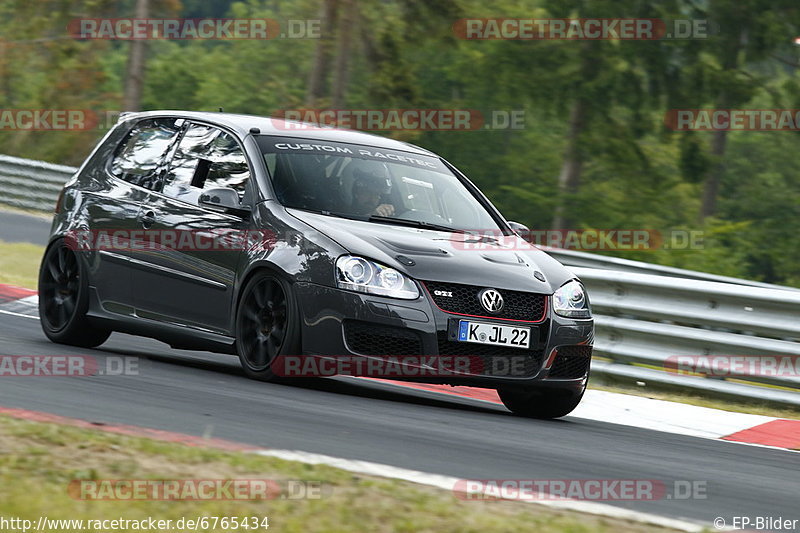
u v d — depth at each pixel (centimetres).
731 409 2931
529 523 1321
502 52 12238
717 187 15500
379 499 1368
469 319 2309
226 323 2509
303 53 18400
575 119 12450
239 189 2566
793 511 1653
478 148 15650
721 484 1808
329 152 2683
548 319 2403
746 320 3019
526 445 2002
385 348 2280
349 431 1917
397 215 2580
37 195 8038
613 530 1335
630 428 2497
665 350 3173
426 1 10769
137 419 1841
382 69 10988
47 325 2927
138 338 3303
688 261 11425
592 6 12038
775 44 12175
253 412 2012
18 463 1374
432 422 2152
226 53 19788
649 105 12219
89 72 11550
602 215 12281
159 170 2783
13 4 11519
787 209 17125
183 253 2606
